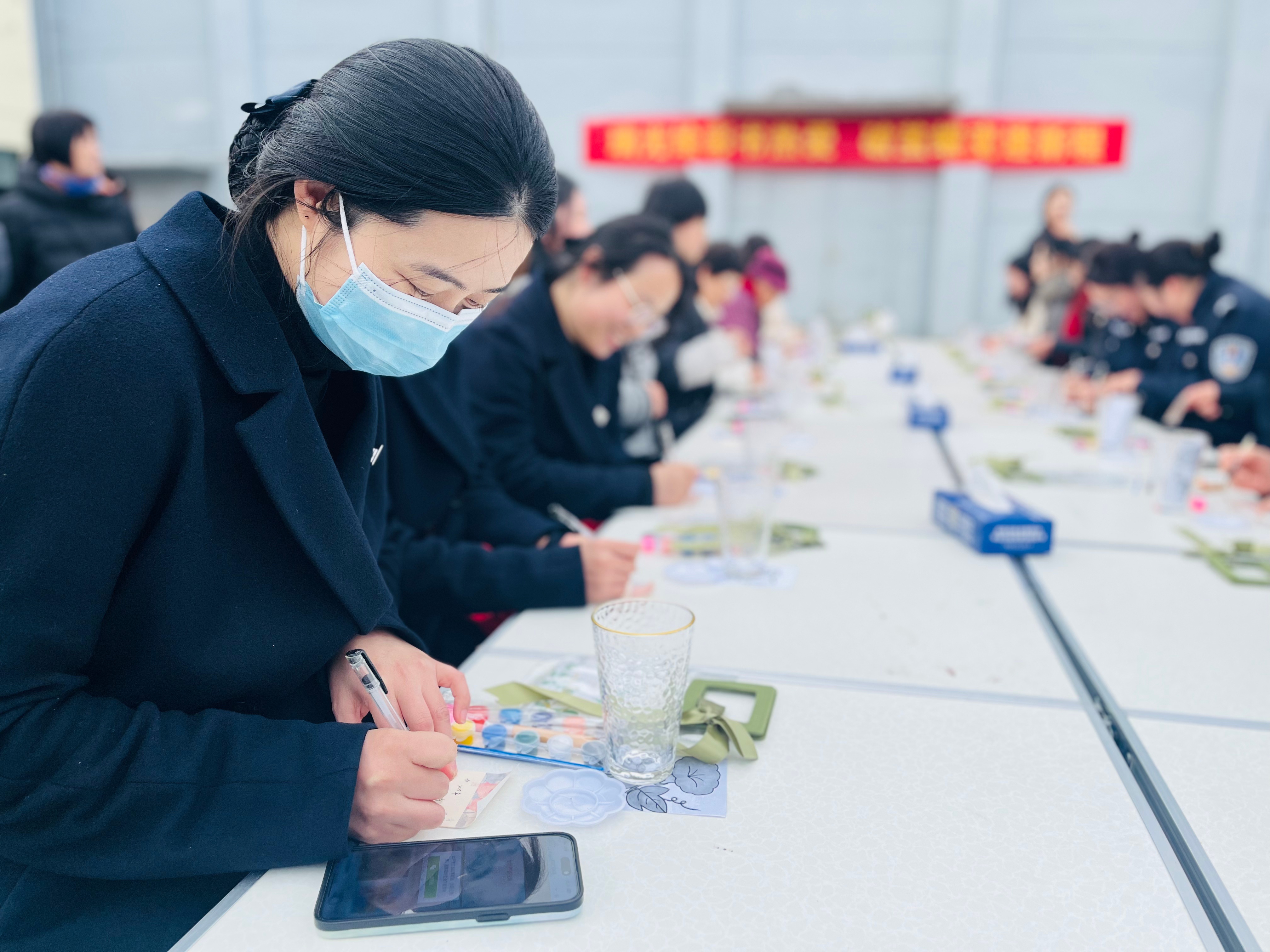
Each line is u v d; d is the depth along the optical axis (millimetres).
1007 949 570
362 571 799
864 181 7875
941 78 7559
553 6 7816
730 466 1340
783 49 7699
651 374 2705
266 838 636
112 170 7188
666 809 721
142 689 742
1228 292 3117
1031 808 727
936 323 7832
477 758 800
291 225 737
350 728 697
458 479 1418
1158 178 7504
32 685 639
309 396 856
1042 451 2227
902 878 638
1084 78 7430
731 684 928
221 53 7797
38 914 698
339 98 670
